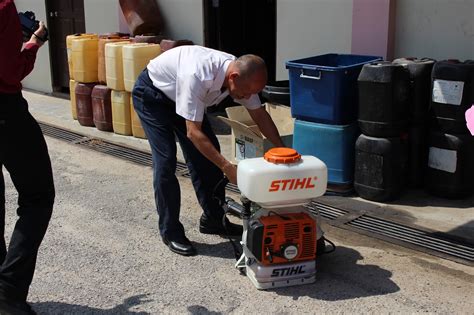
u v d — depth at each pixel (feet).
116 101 21.50
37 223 9.17
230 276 10.93
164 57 11.50
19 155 8.86
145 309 9.91
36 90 31.53
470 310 9.59
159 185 11.72
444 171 14.29
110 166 18.26
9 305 8.96
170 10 23.48
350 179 15.02
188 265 11.43
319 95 14.61
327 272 10.99
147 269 11.30
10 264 8.99
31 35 9.02
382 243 12.25
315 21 18.19
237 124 15.01
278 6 19.22
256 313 9.66
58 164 18.57
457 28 15.21
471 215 13.55
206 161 12.16
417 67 14.25
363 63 14.66
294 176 9.68
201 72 10.35
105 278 10.99
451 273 10.87
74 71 23.22
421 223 13.17
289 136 15.74
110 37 22.84
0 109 8.55
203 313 9.73
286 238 10.12
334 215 13.83
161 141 11.66
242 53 24.80
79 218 13.99
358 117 14.37
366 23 16.74
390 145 13.97
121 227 13.42
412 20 16.10
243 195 10.18
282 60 19.54
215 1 22.99
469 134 13.93
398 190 14.40
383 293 10.19
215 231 12.83
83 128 23.18
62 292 10.51
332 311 9.64
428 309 9.65
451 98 13.71
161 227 12.07
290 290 10.34
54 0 29.14
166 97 11.59
